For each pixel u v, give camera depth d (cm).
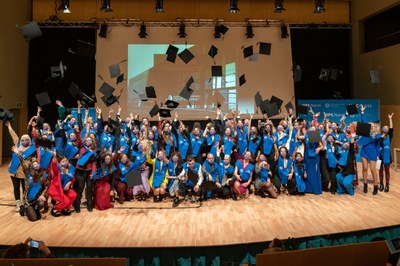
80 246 525
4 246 532
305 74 1508
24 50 1440
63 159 695
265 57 1438
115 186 772
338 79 1522
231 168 825
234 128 945
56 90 1447
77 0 1462
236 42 1430
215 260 531
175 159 775
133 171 707
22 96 1427
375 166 837
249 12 1502
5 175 1097
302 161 848
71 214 692
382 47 1365
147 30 1424
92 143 724
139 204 765
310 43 1507
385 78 1326
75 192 698
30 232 588
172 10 1488
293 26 1498
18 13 1391
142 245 532
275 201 786
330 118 1338
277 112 934
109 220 654
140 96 1332
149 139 877
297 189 827
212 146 866
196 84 1423
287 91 1441
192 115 1415
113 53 1420
